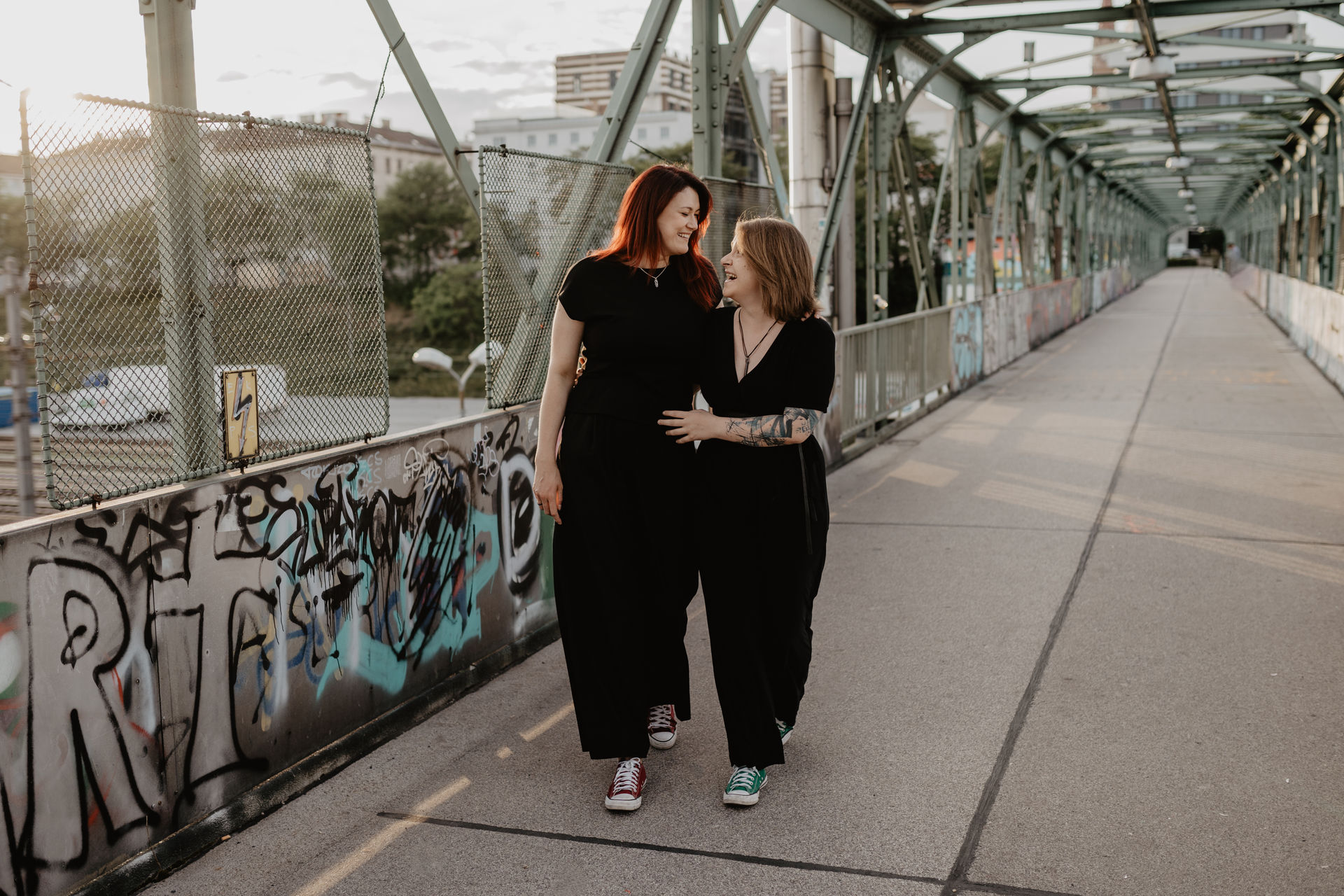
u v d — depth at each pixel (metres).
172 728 2.68
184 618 2.70
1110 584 5.09
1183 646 4.21
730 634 2.96
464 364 58.59
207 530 2.76
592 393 3.01
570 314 2.99
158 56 2.83
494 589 4.14
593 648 3.03
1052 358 17.31
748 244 2.88
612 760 3.33
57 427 2.42
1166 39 11.45
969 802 2.98
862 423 9.10
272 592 2.99
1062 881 2.57
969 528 6.28
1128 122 21.22
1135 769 3.15
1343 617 4.52
